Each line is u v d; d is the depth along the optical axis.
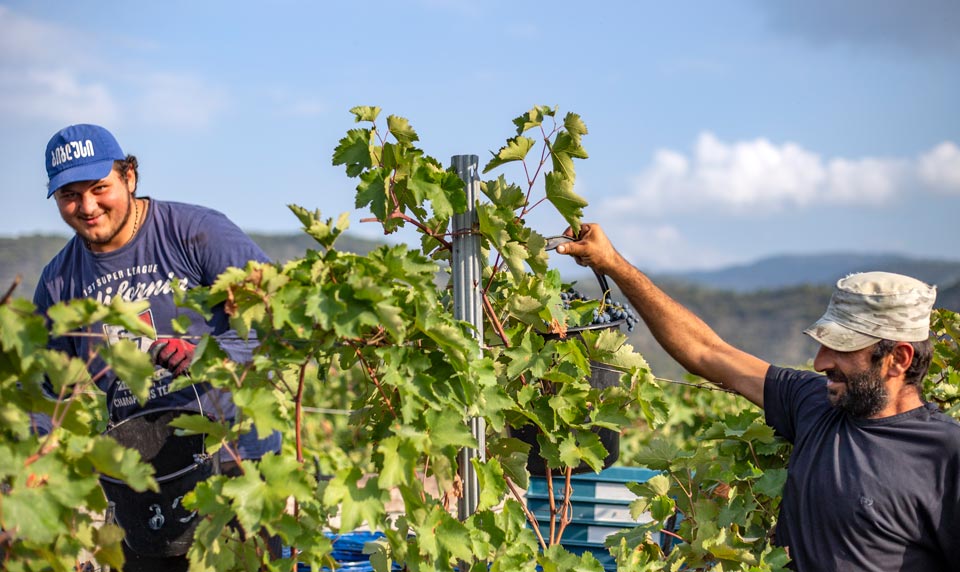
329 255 2.31
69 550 2.13
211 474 3.02
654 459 3.17
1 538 2.01
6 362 2.03
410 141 2.70
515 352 2.90
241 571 2.33
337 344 2.53
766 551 2.95
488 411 2.63
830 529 2.98
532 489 4.25
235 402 2.18
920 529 2.92
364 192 2.61
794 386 3.29
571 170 2.84
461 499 2.72
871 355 2.97
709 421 3.84
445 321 2.42
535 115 2.81
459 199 2.67
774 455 3.37
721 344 3.44
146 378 2.08
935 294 3.04
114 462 2.03
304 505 2.24
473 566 2.59
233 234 3.27
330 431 6.89
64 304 2.00
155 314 3.16
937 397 4.02
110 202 3.10
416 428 2.42
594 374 3.11
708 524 3.00
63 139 3.03
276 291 2.21
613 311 3.31
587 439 2.95
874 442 2.99
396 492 6.08
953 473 2.90
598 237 3.24
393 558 2.61
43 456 2.02
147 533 3.01
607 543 3.10
